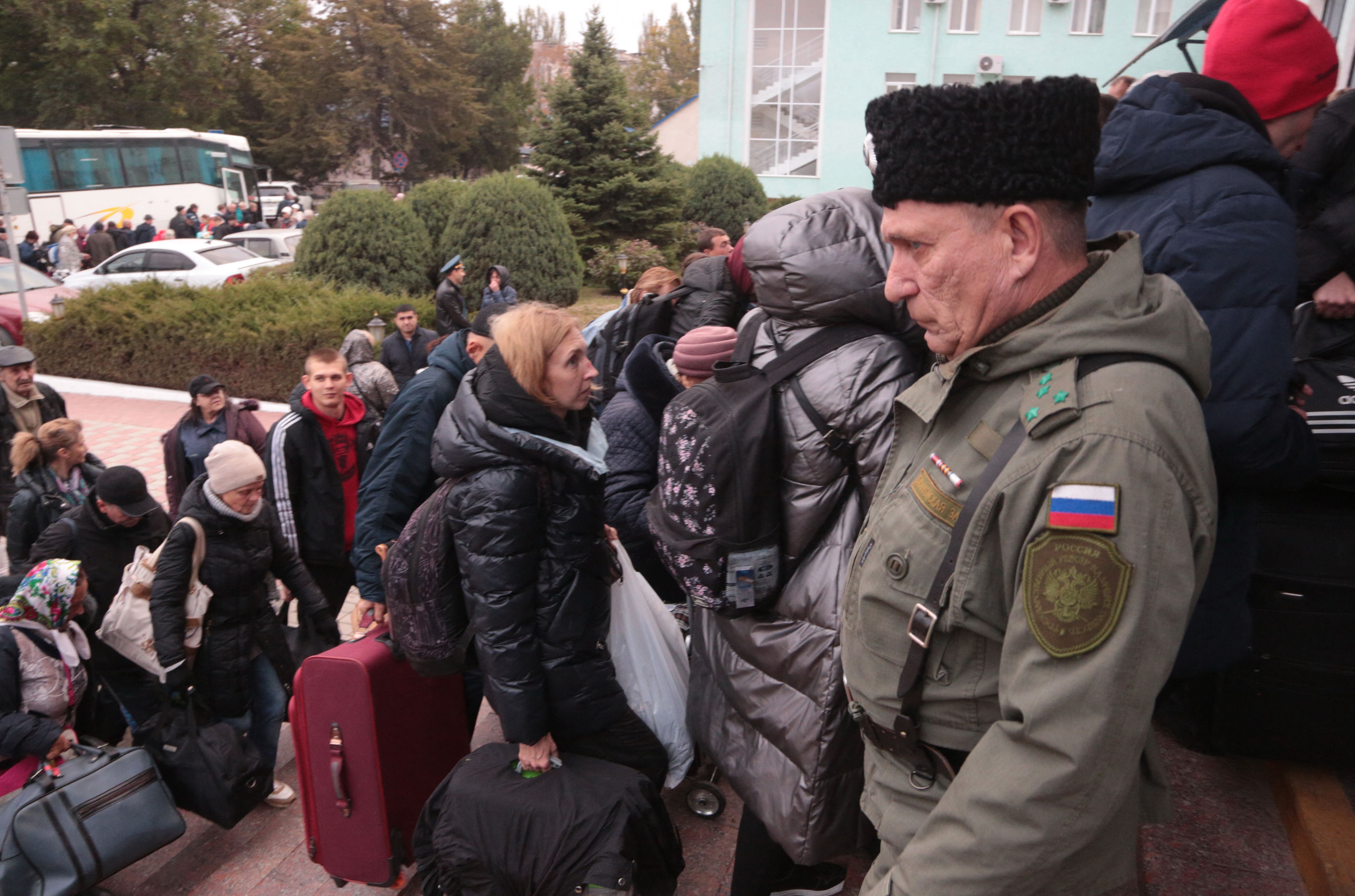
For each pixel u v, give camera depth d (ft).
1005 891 3.12
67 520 10.81
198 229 81.25
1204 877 7.08
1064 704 2.98
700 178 66.80
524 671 7.02
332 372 12.43
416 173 158.71
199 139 91.56
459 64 156.56
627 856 6.77
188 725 9.63
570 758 7.43
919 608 3.60
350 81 142.31
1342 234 6.44
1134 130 5.22
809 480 6.08
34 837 8.32
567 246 49.16
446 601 7.45
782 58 78.69
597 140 58.70
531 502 6.98
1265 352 4.77
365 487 10.83
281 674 10.82
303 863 9.61
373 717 8.01
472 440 7.02
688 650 9.59
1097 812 3.00
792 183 81.00
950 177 3.32
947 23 74.64
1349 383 6.56
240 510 9.96
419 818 7.75
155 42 121.39
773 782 6.43
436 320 35.81
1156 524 2.97
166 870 9.56
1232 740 7.55
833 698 6.05
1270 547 7.11
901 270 3.66
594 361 15.58
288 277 41.04
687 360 8.34
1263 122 5.72
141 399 34.40
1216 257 4.79
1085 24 72.64
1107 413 3.09
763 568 6.20
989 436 3.47
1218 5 10.84
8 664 8.80
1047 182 3.26
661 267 17.11
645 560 10.44
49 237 73.15
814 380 5.98
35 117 117.19
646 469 10.18
